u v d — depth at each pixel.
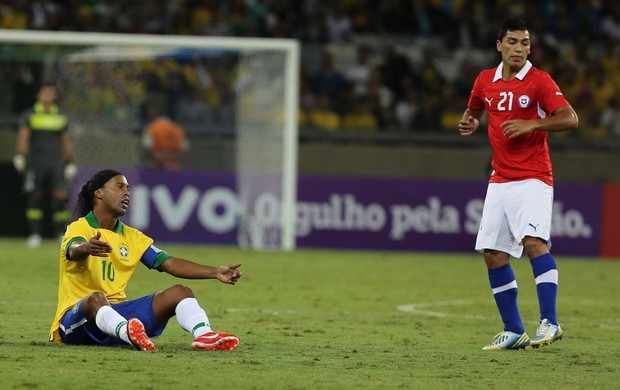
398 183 67.94
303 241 67.31
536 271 26.81
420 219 68.00
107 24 80.38
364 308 38.03
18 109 72.69
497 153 27.08
